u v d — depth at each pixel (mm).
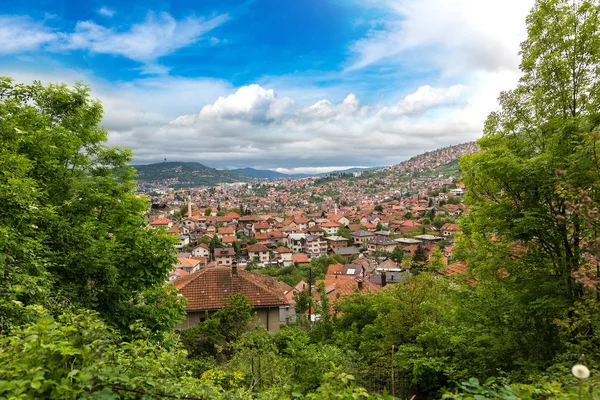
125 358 3508
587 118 8664
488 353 9258
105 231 10453
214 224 126938
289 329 19312
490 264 9812
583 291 7934
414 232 103125
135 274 9297
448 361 10305
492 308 9391
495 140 11023
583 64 9719
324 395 3580
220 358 15844
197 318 19453
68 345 3123
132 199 12750
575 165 7867
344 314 19688
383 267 56781
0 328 5039
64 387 2621
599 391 3451
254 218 134875
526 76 10688
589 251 5832
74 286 8141
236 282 21281
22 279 5977
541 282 9000
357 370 11102
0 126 8320
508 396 3172
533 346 8648
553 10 10055
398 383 10930
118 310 8914
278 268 74688
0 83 11695
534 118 10406
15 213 6426
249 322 16375
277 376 9062
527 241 9531
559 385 3588
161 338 8969
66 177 10898
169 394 3326
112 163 13875
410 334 12906
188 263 68938
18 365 2730
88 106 13719
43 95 12742
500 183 9625
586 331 7195
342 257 84688
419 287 13859
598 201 7926
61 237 8445
